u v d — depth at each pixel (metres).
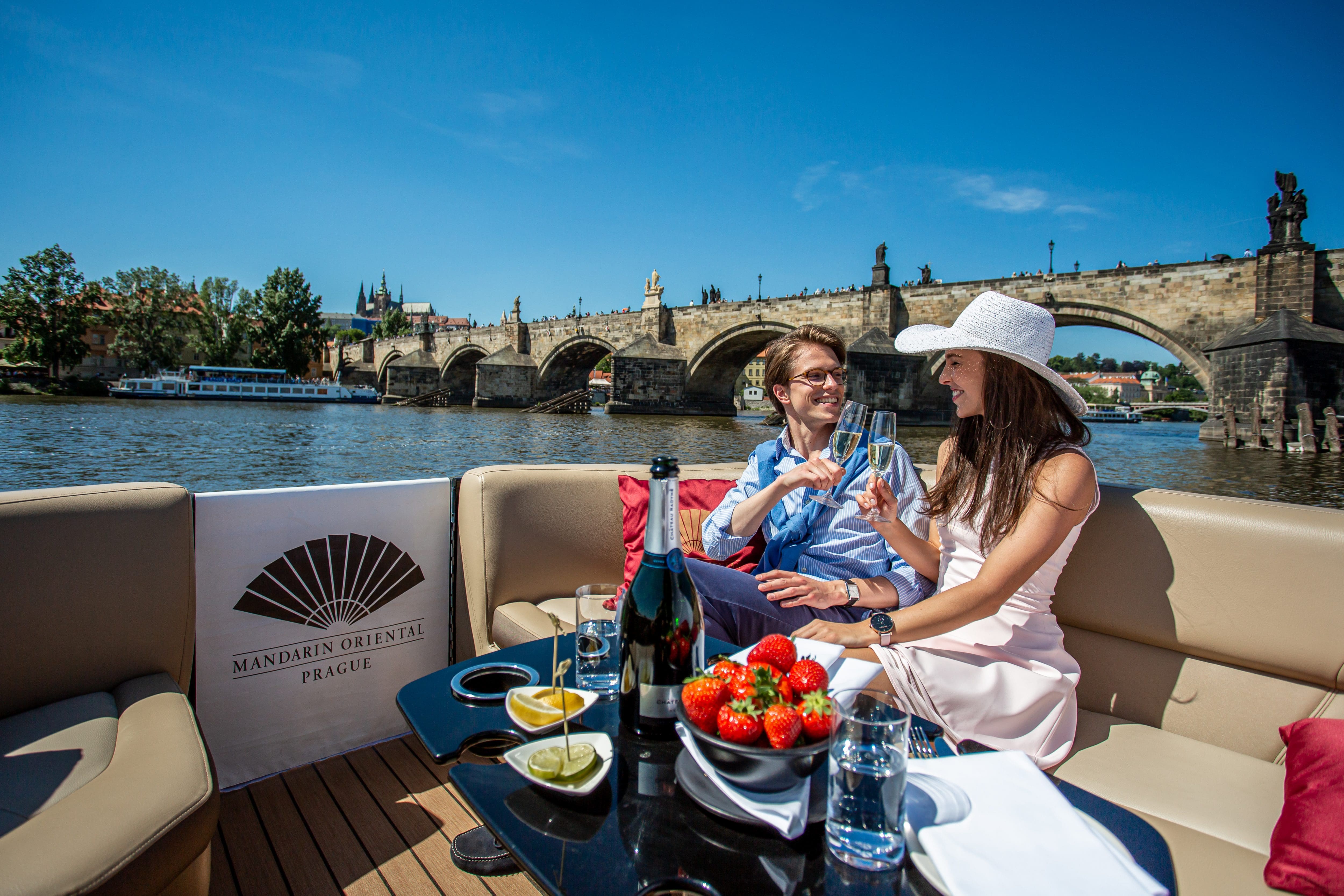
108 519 1.89
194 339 76.81
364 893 1.87
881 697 1.44
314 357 81.06
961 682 1.80
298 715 2.49
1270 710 1.85
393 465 21.39
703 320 45.56
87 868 1.18
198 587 2.26
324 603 2.52
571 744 1.27
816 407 2.44
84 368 75.12
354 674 2.61
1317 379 24.58
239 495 2.32
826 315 38.09
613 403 46.44
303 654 2.48
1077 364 180.25
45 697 1.79
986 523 1.95
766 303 41.31
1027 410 1.93
